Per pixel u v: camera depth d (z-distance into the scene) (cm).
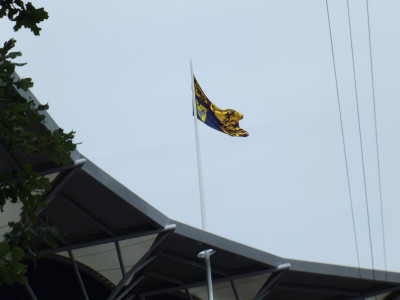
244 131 9294
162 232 7925
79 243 8056
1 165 6494
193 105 9106
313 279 9844
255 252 8850
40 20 1741
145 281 9400
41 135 1823
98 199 7281
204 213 8650
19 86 1819
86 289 8931
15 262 1591
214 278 9325
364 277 9900
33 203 1797
